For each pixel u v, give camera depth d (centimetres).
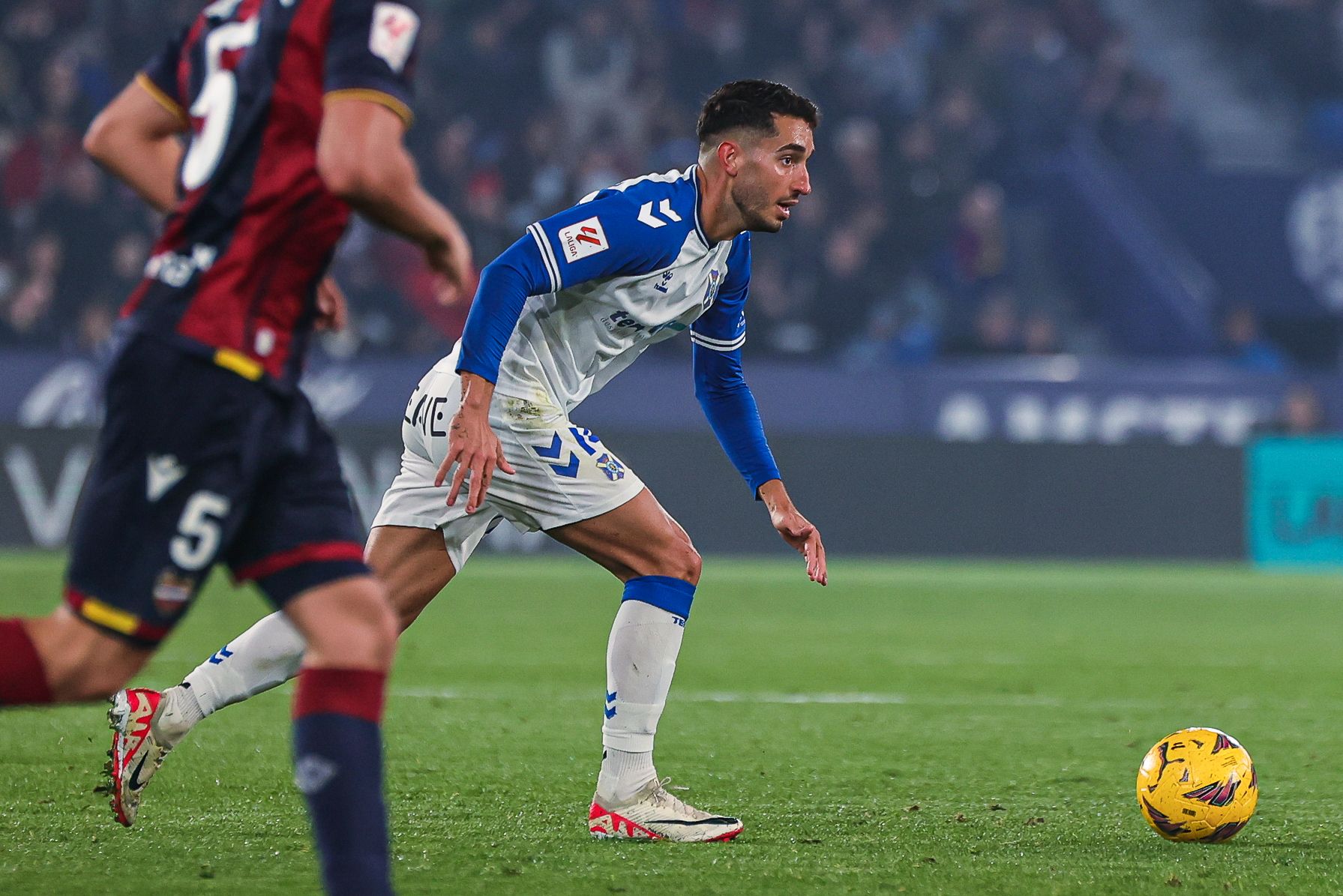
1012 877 1209
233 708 2130
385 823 941
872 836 1380
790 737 1988
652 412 6044
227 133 959
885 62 7725
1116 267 7681
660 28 7662
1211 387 6425
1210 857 1295
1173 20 9538
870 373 6256
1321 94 9131
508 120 7312
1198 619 3909
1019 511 5962
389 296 6359
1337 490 6147
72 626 940
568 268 1351
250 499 953
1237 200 7700
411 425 1438
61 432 5216
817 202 7056
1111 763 1816
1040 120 8094
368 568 987
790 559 5812
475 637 3209
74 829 1349
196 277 944
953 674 2750
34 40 6575
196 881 1153
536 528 1429
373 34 907
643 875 1205
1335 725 2164
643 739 1365
